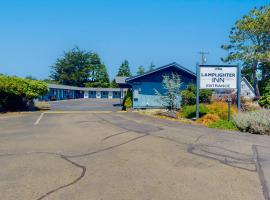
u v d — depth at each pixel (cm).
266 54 4088
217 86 1691
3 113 2212
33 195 506
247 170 648
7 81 2381
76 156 777
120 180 580
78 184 559
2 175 616
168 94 2181
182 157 761
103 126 1384
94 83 9794
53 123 1550
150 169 654
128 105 2848
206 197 495
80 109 2930
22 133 1191
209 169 655
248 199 487
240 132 1206
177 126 1378
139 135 1106
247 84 5106
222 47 4522
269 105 1934
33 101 2808
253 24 4153
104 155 785
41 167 675
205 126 1394
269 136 1109
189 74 2725
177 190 527
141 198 490
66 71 10188
